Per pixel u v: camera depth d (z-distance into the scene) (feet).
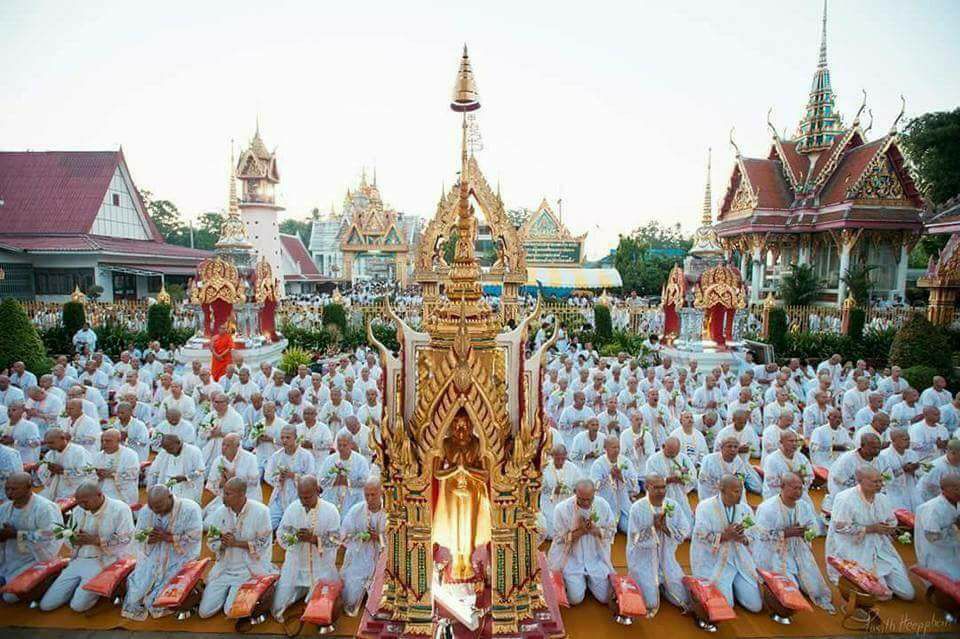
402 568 15.94
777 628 21.02
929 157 123.85
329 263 220.43
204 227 247.70
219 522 21.81
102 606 21.74
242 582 21.54
